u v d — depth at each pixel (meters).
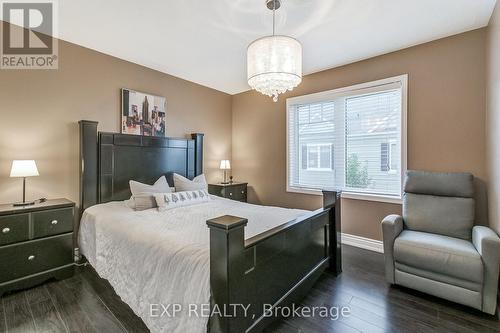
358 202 3.32
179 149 3.81
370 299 2.08
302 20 2.35
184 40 2.76
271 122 4.25
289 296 1.84
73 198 2.84
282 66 1.89
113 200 3.06
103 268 2.17
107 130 3.10
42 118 2.62
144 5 2.15
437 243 2.07
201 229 1.95
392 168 3.10
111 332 1.66
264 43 1.92
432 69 2.75
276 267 1.71
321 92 3.63
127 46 2.91
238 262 1.32
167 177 3.65
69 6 2.17
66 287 2.26
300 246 2.02
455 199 2.43
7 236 2.10
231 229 1.26
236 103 4.77
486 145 2.42
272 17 2.31
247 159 4.61
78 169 2.88
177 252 1.54
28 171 2.30
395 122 3.07
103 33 2.62
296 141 4.00
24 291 2.18
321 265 2.32
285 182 4.08
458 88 2.61
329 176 3.64
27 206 2.28
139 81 3.42
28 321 1.79
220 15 2.29
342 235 3.45
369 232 3.23
